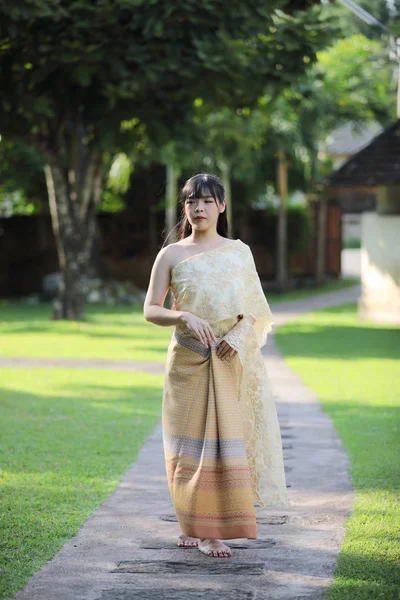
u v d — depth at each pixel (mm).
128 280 29172
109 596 4027
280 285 27812
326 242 33438
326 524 5117
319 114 24531
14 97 14336
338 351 13867
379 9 14594
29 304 26125
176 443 4582
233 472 4441
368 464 6523
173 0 12109
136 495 5762
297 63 13758
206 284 4586
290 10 13719
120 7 12242
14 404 9242
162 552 4652
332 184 17375
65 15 12188
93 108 14883
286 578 4242
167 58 12773
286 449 7070
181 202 4816
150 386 10547
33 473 6332
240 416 4594
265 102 16672
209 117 21469
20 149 23484
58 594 4051
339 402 9266
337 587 4066
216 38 12711
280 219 27656
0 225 29453
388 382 10672
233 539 4711
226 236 4902
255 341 4711
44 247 29234
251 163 24719
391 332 16641
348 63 24656
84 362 12742
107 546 4742
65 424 8164
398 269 18406
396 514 5242
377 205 18438
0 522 5133
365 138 39000
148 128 15211
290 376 11203
